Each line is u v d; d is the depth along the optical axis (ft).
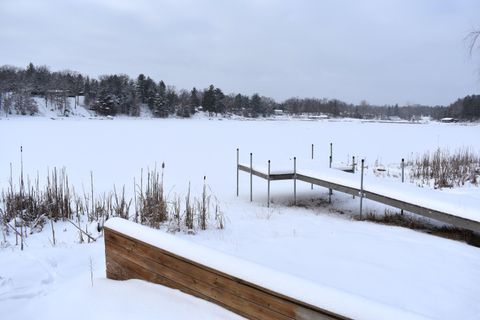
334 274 14.99
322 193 34.71
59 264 16.42
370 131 134.92
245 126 162.61
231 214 27.09
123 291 11.38
